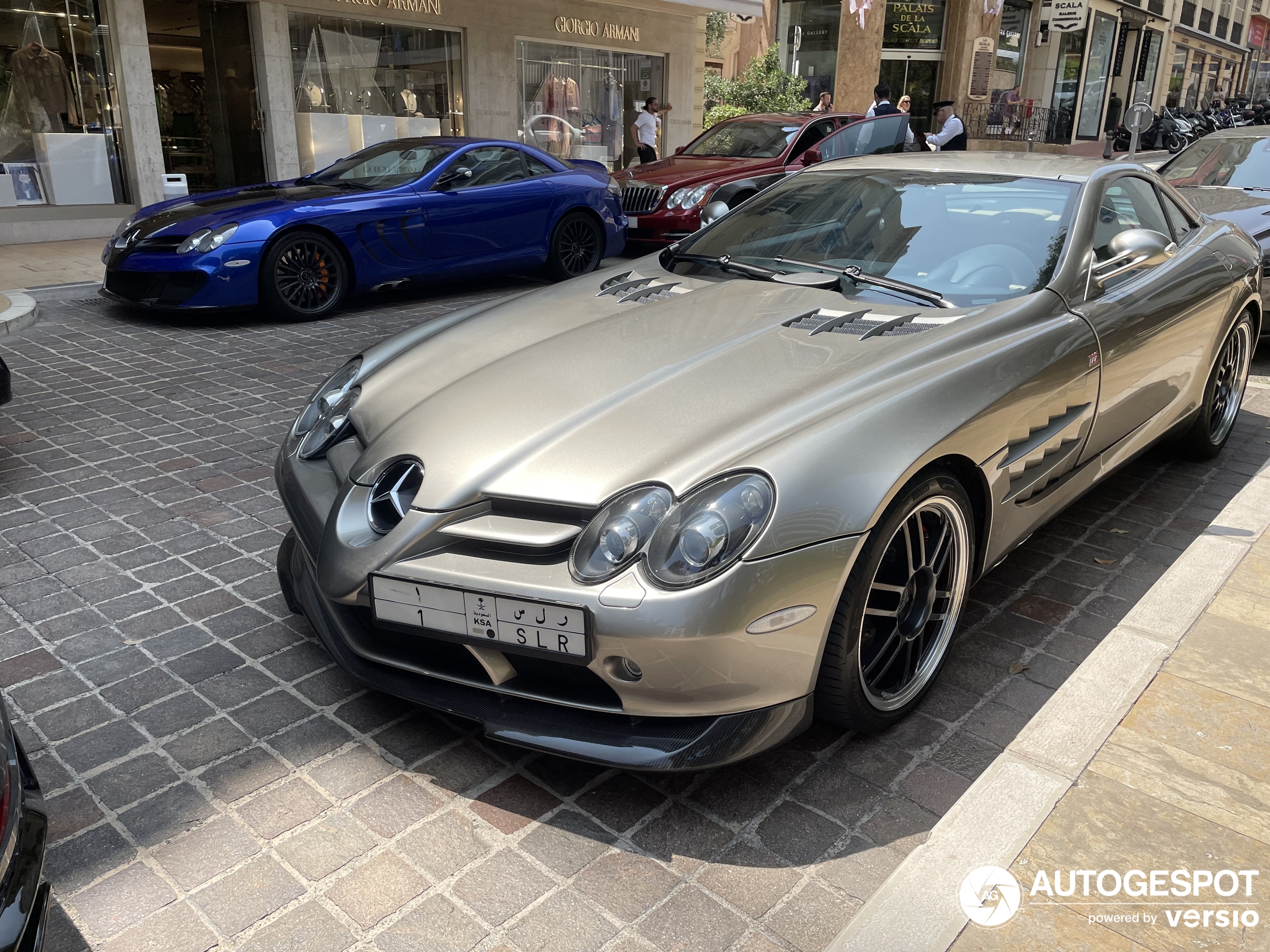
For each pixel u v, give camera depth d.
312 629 2.91
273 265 6.91
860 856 2.02
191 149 12.59
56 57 10.54
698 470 2.03
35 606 3.04
